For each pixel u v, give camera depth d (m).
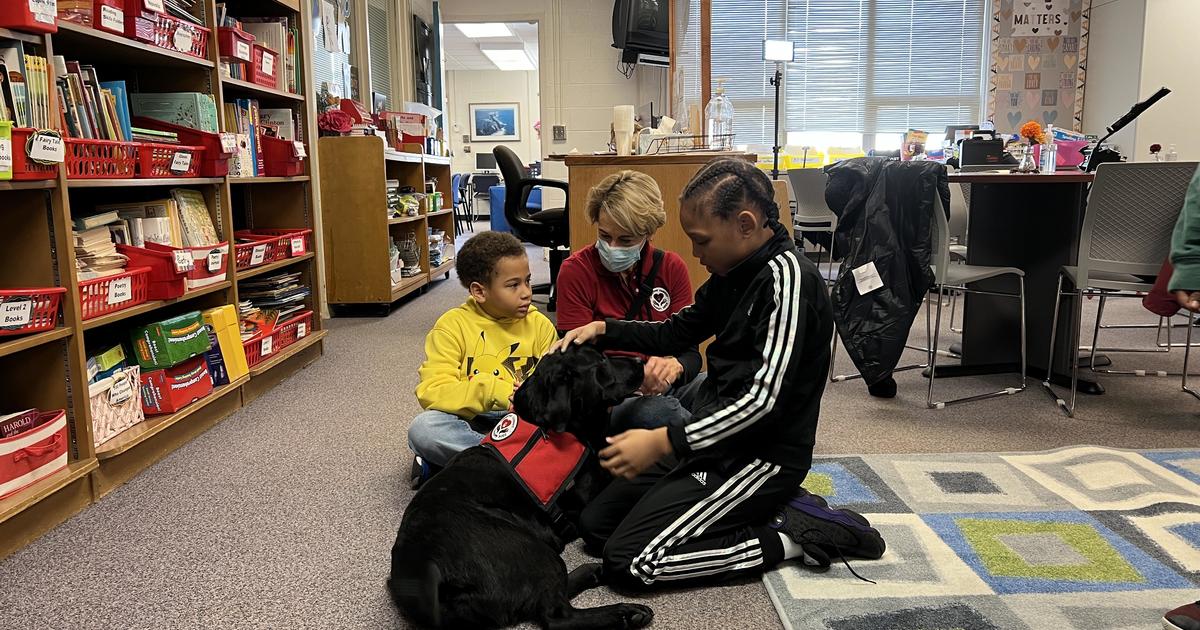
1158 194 2.25
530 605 1.14
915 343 3.52
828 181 2.62
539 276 5.84
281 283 2.94
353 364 3.09
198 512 1.67
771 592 1.29
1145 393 2.63
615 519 1.42
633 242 1.73
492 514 1.21
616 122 2.89
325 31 4.28
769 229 1.33
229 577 1.38
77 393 1.68
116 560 1.45
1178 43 5.54
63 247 1.64
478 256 1.74
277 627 1.22
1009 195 2.88
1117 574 1.34
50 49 1.65
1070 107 6.39
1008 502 1.66
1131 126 5.71
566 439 1.37
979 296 2.96
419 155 4.80
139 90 2.48
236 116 2.71
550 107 6.49
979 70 6.53
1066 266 2.66
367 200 4.02
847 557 1.39
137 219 2.10
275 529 1.58
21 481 1.52
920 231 2.41
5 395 1.69
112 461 1.80
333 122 4.01
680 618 1.23
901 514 1.60
